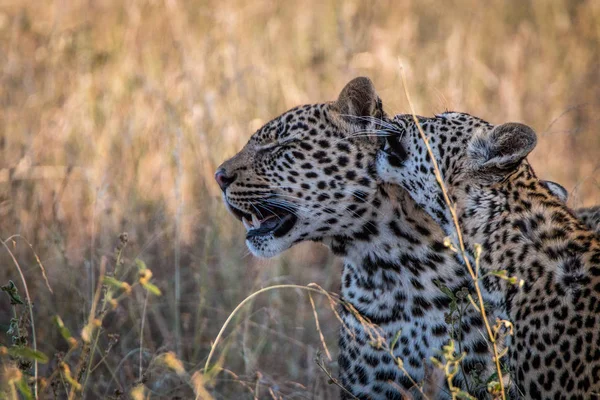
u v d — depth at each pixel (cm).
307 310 1230
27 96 1530
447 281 898
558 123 1623
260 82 1573
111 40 1689
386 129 920
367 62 1689
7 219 1220
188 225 1277
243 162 973
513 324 838
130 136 1378
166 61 1636
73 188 1346
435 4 2070
